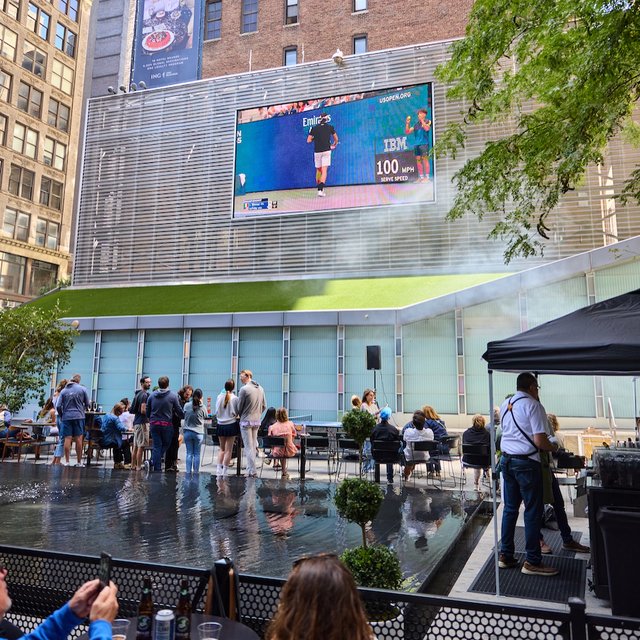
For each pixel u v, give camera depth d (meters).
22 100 48.91
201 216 28.30
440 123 24.88
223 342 21.59
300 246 26.12
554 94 8.27
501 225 9.41
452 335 18.98
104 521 7.25
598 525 4.90
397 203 24.88
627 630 2.21
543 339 5.30
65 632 2.03
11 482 10.71
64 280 51.75
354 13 36.94
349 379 19.94
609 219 21.88
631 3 6.91
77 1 55.22
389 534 6.65
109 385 22.62
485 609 2.42
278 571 5.07
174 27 38.97
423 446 10.74
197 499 8.92
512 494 5.84
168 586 2.85
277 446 11.70
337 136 26.31
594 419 17.12
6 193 46.94
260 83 28.80
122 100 31.45
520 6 7.98
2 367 19.25
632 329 5.00
